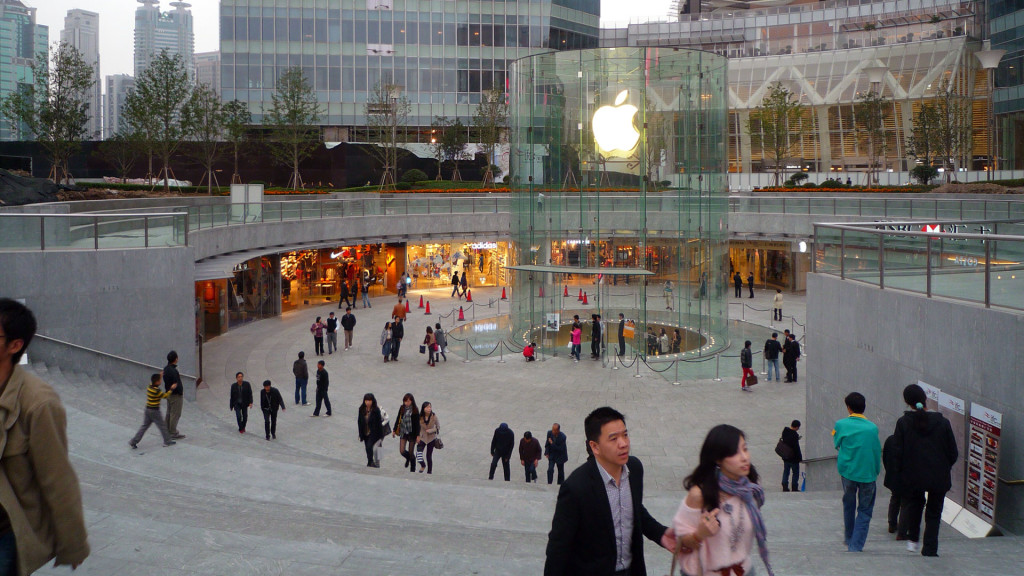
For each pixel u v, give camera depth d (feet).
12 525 10.22
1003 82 197.57
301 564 19.51
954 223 48.29
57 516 10.66
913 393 24.79
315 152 219.41
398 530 27.84
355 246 140.87
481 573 19.20
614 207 96.48
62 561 10.93
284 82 203.82
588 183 96.63
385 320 115.65
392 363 87.86
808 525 32.12
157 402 43.16
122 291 66.64
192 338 71.92
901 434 24.57
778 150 213.87
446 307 127.75
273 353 92.84
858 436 25.81
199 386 76.79
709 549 12.44
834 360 45.01
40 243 63.10
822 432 46.57
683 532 12.53
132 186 167.32
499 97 218.59
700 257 96.78
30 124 164.86
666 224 96.32
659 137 95.86
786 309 124.16
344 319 94.68
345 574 18.94
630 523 12.57
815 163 246.88
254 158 215.51
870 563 22.49
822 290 46.57
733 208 143.13
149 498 30.73
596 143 95.86
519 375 82.23
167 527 22.04
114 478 35.09
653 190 96.02
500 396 73.61
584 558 12.41
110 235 66.95
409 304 130.31
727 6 362.33
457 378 80.74
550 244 98.32
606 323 97.66
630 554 12.63
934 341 34.50
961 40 225.97
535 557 23.38
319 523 28.02
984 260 31.60
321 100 227.20
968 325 31.86
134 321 67.62
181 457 41.37
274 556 20.10
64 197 114.01
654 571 23.25
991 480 29.96
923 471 23.93
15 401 10.35
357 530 26.20
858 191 170.09
